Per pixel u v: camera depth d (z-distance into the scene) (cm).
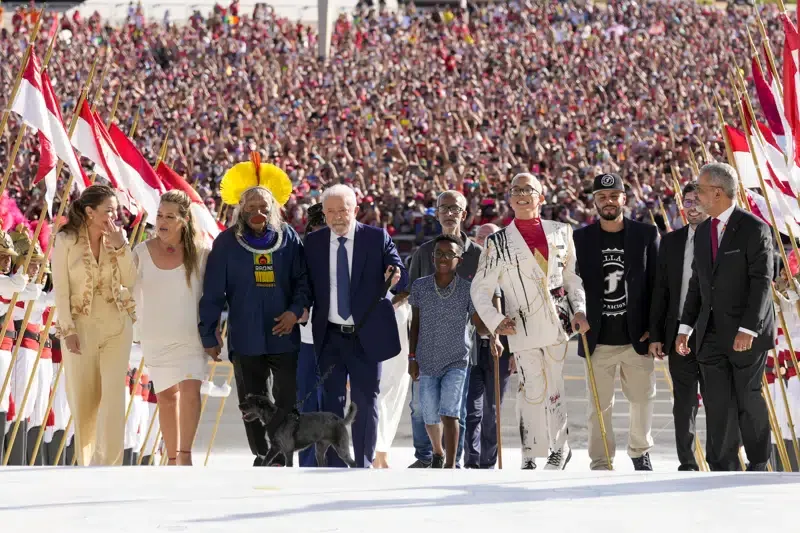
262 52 8775
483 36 9244
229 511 1140
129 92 7406
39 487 1288
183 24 9894
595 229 1873
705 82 7594
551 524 1080
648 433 1889
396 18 9706
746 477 1373
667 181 5409
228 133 6397
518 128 6500
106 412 1709
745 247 1673
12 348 1966
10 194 4966
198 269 1727
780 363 2083
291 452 1686
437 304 1869
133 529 1050
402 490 1273
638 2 9669
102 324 1703
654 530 1058
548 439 1803
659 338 1805
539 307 1784
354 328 1759
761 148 2011
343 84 7700
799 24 1923
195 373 1716
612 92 7531
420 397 1895
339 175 5509
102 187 1703
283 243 1716
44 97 1878
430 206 5203
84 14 9775
